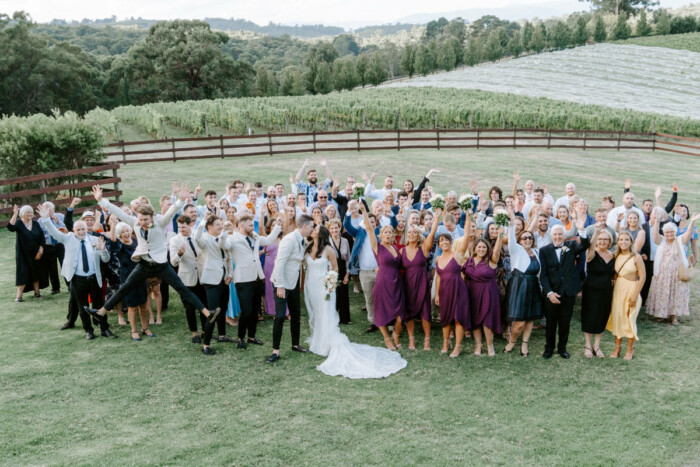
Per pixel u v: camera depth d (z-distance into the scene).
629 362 6.87
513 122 41.81
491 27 193.12
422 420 5.48
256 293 7.14
